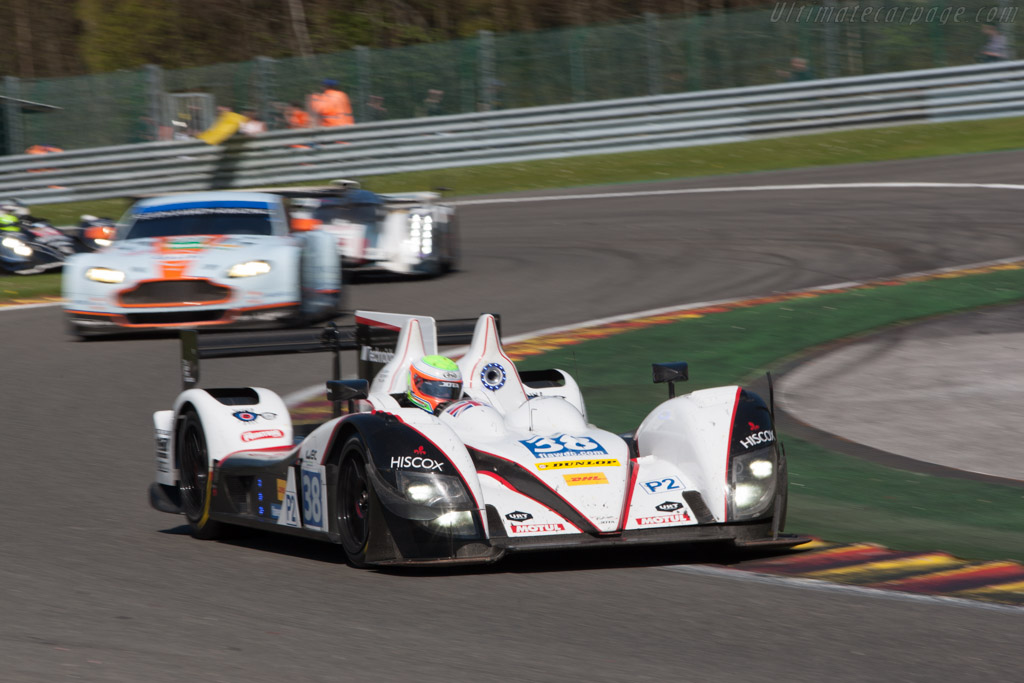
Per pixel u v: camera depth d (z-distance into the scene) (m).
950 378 34.97
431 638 15.52
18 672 14.03
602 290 52.50
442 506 18.50
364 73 99.81
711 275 54.44
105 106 98.44
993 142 86.06
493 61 100.00
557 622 16.33
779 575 19.14
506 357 23.27
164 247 45.94
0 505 25.17
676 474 20.27
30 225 66.19
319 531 20.05
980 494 24.69
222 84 98.19
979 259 54.28
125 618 16.69
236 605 17.41
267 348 25.20
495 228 71.62
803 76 99.19
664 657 14.69
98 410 35.09
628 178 86.25
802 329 42.62
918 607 17.05
